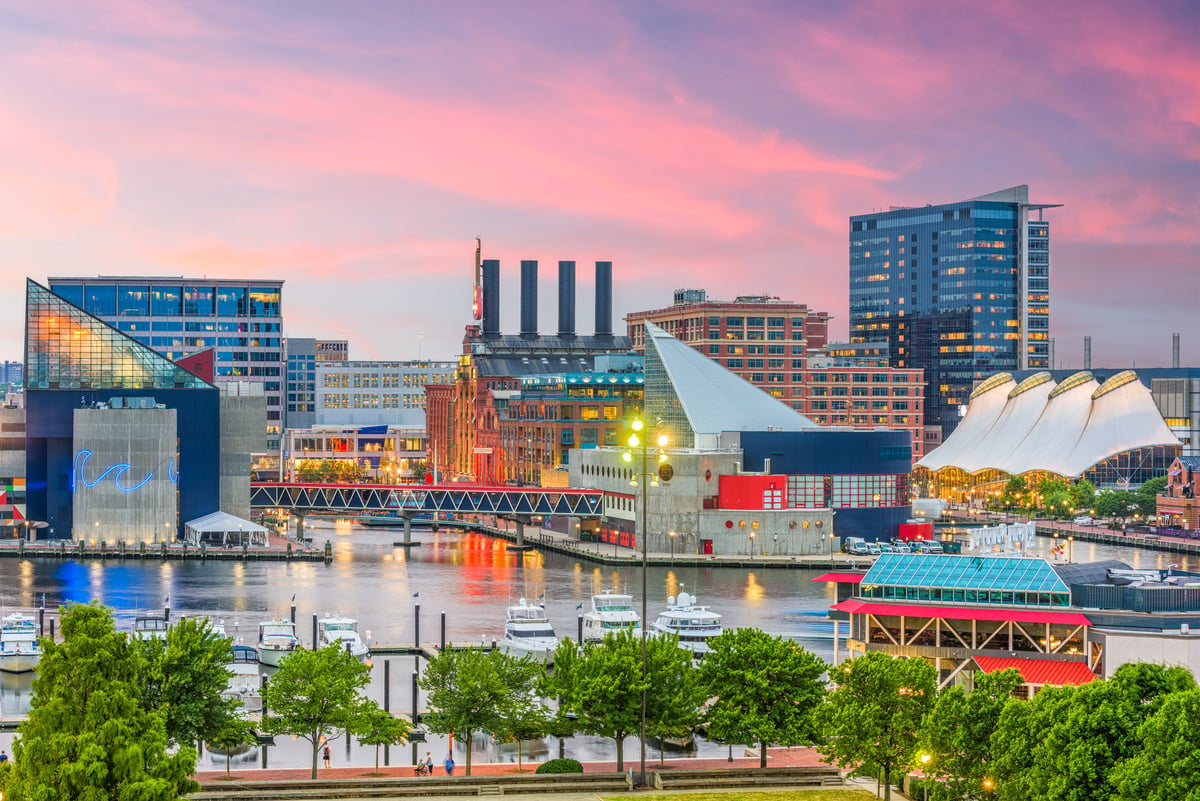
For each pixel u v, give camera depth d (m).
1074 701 94.00
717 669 119.44
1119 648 126.75
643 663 114.81
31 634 165.62
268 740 123.94
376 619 198.00
